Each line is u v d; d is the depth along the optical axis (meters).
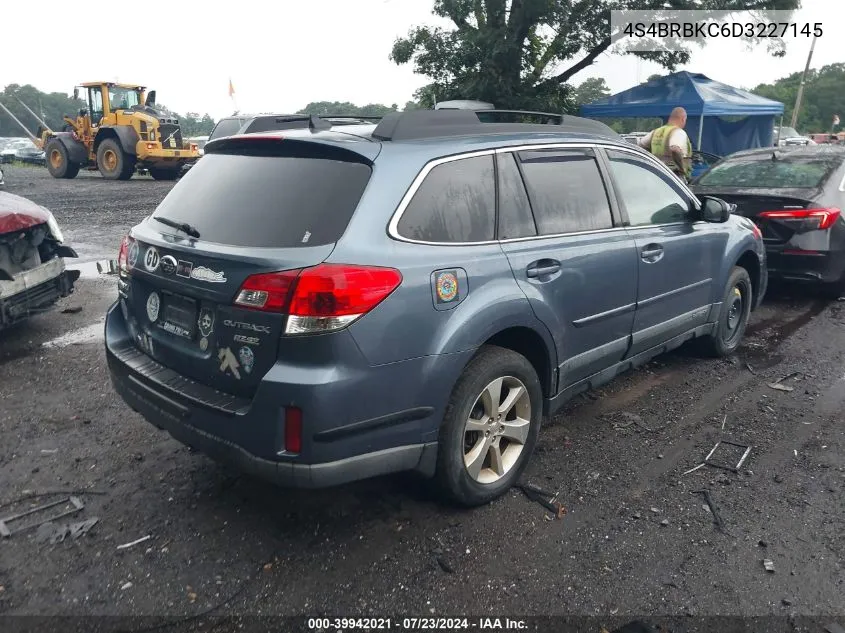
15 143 33.81
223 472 3.78
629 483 3.72
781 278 7.19
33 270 5.79
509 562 3.05
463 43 18.36
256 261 2.83
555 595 2.85
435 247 3.10
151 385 3.27
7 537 3.19
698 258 4.85
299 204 2.99
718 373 5.35
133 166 22.52
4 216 5.54
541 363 3.74
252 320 2.83
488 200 3.42
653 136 9.87
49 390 4.90
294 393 2.73
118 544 3.15
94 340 6.00
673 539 3.22
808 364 5.57
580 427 4.41
